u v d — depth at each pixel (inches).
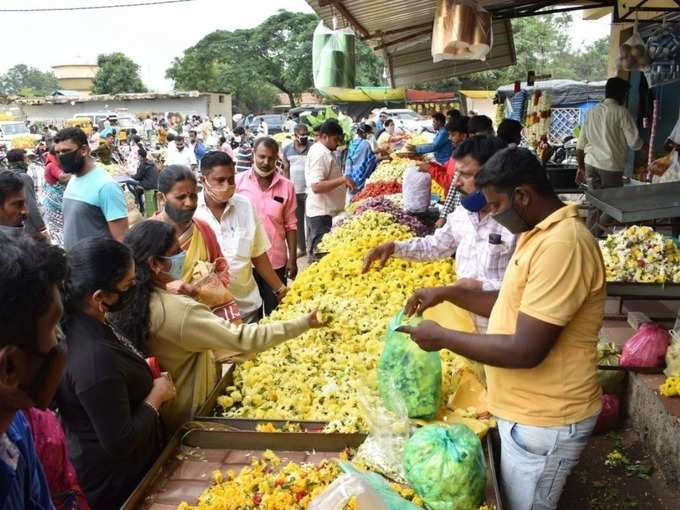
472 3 202.4
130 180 449.4
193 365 109.1
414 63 387.2
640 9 289.0
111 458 89.4
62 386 87.7
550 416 88.1
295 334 108.6
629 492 131.3
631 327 191.8
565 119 656.4
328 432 96.7
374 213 232.7
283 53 2015.3
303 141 360.2
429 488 79.9
